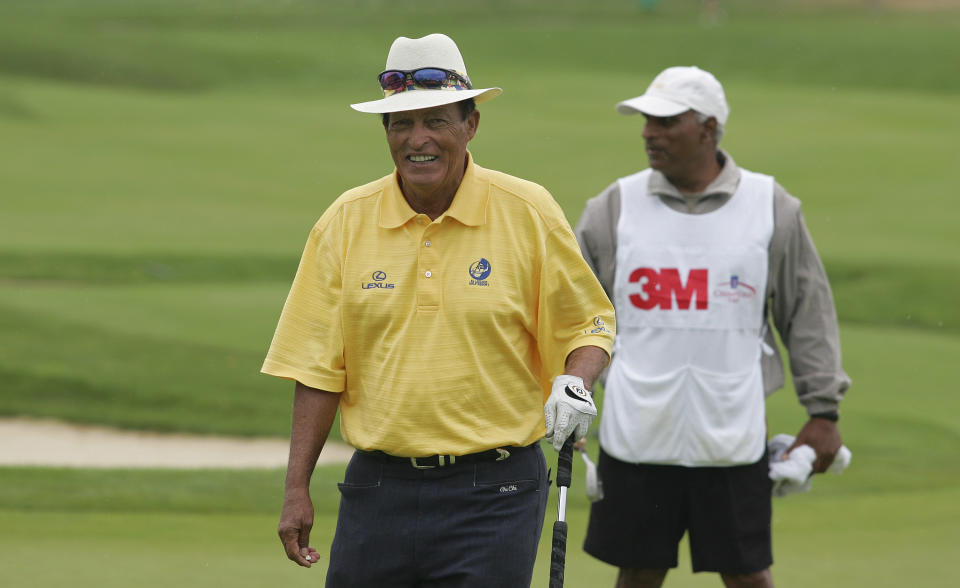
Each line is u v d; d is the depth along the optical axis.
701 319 16.30
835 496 25.69
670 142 16.44
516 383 11.98
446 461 11.75
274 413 34.94
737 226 16.44
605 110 105.38
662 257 16.48
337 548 12.24
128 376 36.81
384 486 11.98
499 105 106.88
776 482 16.53
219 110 105.12
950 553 20.34
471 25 159.88
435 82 11.72
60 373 36.56
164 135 92.19
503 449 11.84
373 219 12.10
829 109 105.75
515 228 11.98
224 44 135.38
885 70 129.25
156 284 50.72
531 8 176.00
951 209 69.19
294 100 113.06
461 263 11.83
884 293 51.22
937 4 187.62
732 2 190.88
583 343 12.14
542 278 12.02
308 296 12.30
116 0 180.50
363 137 94.12
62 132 90.88
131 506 23.98
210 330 42.25
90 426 33.56
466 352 11.73
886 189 74.44
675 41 144.12
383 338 11.92
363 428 12.08
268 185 75.62
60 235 58.59
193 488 25.88
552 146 88.56
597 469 16.86
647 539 16.55
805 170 79.75
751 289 16.36
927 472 28.55
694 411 16.20
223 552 19.86
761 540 16.41
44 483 25.48
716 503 16.31
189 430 33.50
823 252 57.22
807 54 136.38
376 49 140.88
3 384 35.62
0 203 66.62
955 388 37.78
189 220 64.06
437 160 11.75
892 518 23.38
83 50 122.19
